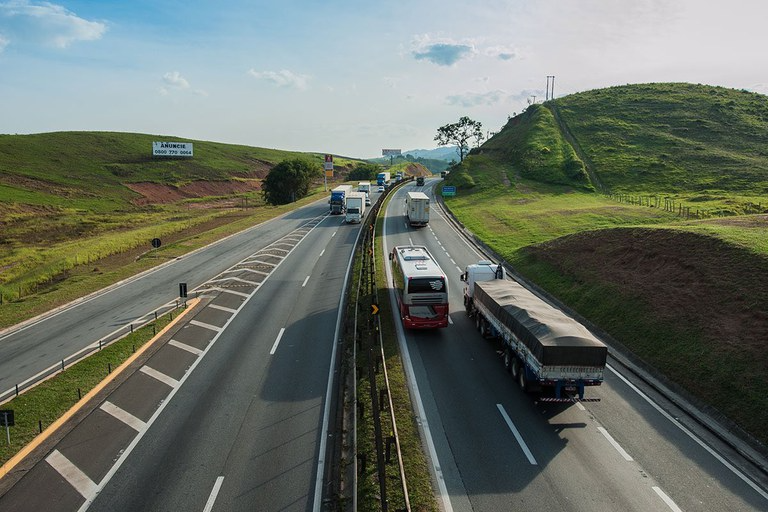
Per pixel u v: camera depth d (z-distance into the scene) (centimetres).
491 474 1406
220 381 2002
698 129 8894
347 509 1258
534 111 11456
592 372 1714
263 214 6988
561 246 3600
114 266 4541
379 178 11438
